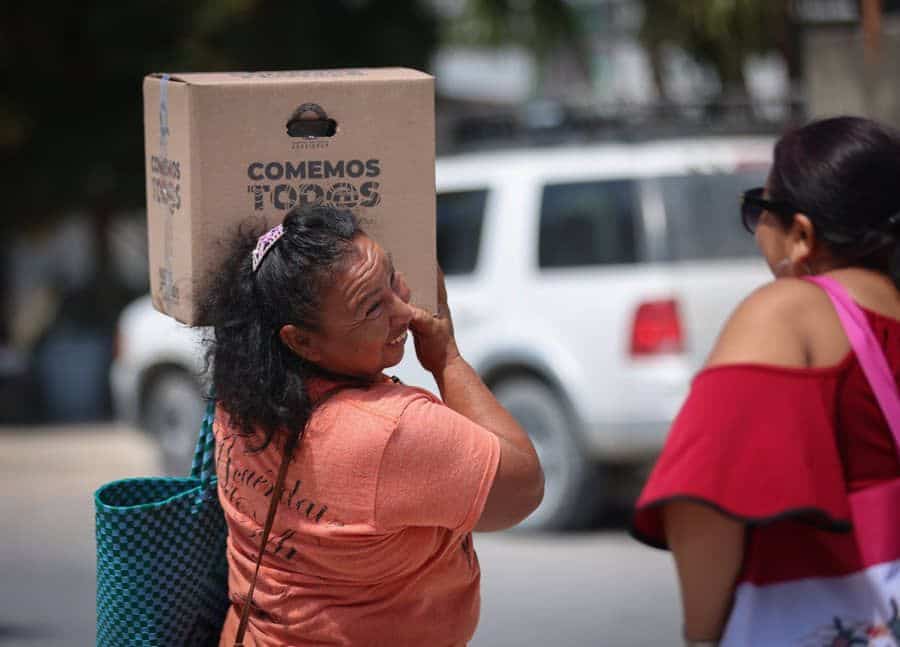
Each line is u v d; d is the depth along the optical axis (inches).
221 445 198.7
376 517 184.4
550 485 636.7
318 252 184.9
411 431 183.5
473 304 649.6
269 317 187.3
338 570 188.7
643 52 962.7
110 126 1199.6
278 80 207.3
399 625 191.9
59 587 600.1
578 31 1034.1
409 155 211.0
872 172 190.5
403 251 211.9
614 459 615.8
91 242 1493.6
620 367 605.0
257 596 195.5
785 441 177.8
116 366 853.8
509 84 1566.2
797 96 780.6
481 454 185.0
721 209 616.7
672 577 580.4
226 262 195.8
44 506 780.6
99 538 210.5
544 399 634.2
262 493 191.8
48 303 1488.7
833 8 850.8
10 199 1229.7
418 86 210.2
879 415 183.2
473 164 671.1
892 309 191.3
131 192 1224.8
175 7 1178.6
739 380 181.0
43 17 1173.7
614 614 529.7
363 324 186.2
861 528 181.5
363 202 210.5
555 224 634.2
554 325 623.8
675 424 185.0
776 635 180.2
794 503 175.5
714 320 601.9
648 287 601.9
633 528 188.7
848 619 179.5
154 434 837.8
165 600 209.8
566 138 660.7
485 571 593.6
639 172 619.5
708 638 185.2
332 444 184.9
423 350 205.0
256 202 207.6
